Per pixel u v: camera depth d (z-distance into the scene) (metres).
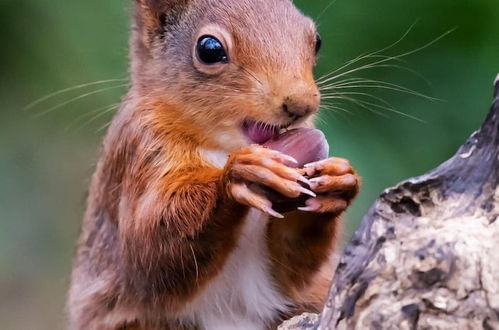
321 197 1.93
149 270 1.96
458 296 1.85
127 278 1.98
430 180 1.87
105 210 1.99
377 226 1.87
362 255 1.87
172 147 1.96
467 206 1.87
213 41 1.96
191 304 1.97
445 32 2.07
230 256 1.97
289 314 1.98
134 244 1.96
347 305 1.87
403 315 1.86
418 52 2.07
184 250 1.95
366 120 2.07
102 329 1.99
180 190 1.95
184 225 1.95
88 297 2.00
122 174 1.98
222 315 1.98
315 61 1.97
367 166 2.06
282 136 1.94
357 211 2.06
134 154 1.97
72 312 2.02
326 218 1.95
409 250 1.86
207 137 1.96
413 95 2.08
